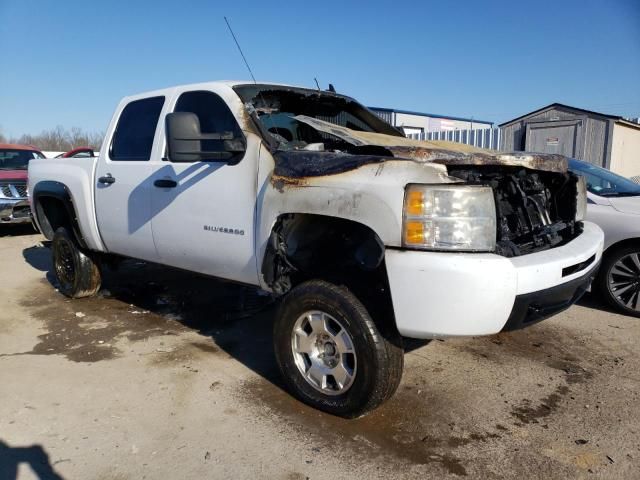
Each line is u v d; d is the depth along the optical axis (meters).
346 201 2.80
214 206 3.57
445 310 2.56
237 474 2.54
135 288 5.85
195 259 3.86
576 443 2.83
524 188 3.43
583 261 3.06
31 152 11.84
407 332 2.67
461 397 3.35
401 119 27.55
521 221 3.25
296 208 3.03
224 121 3.68
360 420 3.05
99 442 2.80
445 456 2.71
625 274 4.90
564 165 3.58
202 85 3.91
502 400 3.31
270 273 3.31
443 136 18.48
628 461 2.67
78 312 5.05
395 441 2.84
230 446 2.78
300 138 3.99
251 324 4.71
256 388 3.45
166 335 4.43
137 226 4.25
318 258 3.24
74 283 5.41
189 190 3.73
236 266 3.55
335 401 3.02
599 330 4.56
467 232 2.60
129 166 4.32
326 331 3.03
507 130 17.06
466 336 2.59
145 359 3.92
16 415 3.07
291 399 3.30
